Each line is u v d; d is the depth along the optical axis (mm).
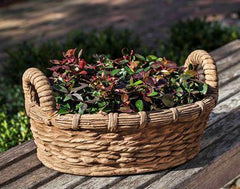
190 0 7211
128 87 1604
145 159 1615
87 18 6527
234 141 1933
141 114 1521
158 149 1607
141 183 1638
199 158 1807
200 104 1610
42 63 3334
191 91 1691
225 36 3900
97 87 1648
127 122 1505
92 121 1507
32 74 1608
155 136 1573
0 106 3363
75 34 3971
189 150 1709
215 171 1812
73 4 7348
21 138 2527
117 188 1618
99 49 3561
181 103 1694
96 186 1633
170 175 1689
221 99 2336
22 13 6961
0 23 6500
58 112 1562
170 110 1556
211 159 1794
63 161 1647
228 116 2156
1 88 3756
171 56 3580
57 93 1779
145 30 5797
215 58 2945
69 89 1639
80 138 1556
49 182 1680
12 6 7414
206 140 1954
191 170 1717
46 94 1560
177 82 1700
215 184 1841
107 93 1601
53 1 7586
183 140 1643
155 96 1625
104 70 1741
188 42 3910
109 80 1636
